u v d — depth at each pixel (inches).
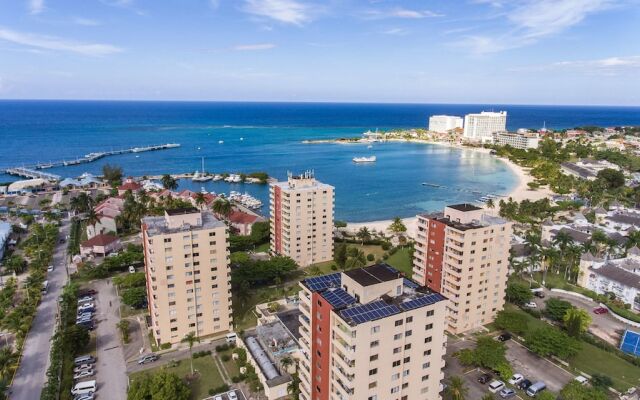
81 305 5393.7
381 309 2861.7
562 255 6318.9
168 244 4323.3
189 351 4480.8
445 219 5054.1
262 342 4379.9
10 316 4867.1
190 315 4613.7
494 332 4859.7
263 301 5595.5
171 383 3582.7
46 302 5570.9
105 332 4837.6
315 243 6825.8
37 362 4306.1
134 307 5378.9
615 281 5664.4
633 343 4495.6
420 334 3006.9
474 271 4726.9
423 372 3115.2
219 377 4074.8
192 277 4525.1
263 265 6013.8
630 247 6939.0
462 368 4197.8
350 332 2704.2
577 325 4434.1
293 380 3718.0
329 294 3093.0
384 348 2861.7
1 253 6939.0
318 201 6692.9
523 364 4288.9
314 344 3235.7
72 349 4293.8
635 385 3964.1
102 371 4151.1
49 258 6899.6
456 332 4795.8
